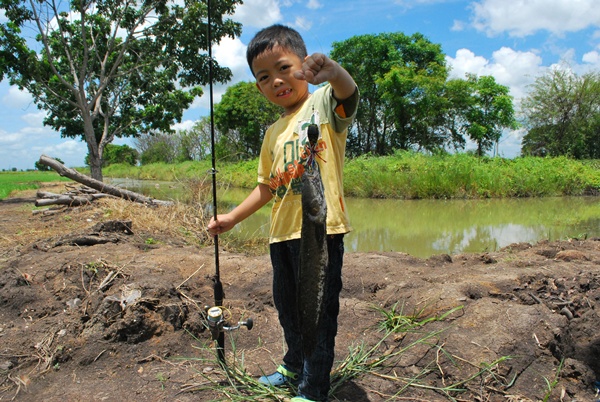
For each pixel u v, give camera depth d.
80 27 16.19
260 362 2.85
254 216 10.77
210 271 4.41
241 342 3.14
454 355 2.70
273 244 2.30
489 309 3.12
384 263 4.59
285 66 2.16
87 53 14.59
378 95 31.61
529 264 4.61
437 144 31.20
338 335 3.17
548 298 3.59
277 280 2.31
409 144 32.34
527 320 2.94
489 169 17.30
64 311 3.45
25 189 18.02
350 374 2.58
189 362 2.87
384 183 16.53
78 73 16.66
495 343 2.74
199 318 3.24
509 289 3.75
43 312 3.53
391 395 2.43
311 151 1.94
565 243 5.93
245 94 36.00
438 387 2.49
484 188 16.06
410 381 2.52
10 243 6.25
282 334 3.23
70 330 3.11
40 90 16.58
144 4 14.73
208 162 30.17
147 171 34.69
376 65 31.62
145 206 9.16
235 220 2.52
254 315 3.43
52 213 9.06
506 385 2.50
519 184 16.31
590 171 18.08
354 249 7.20
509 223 9.81
